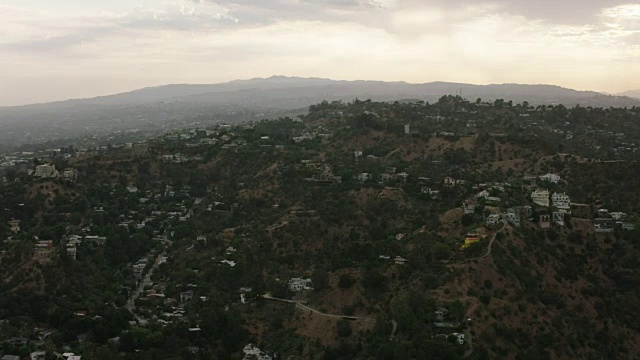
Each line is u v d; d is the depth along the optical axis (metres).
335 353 191.62
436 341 174.25
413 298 194.50
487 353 177.00
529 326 191.38
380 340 188.00
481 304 193.12
